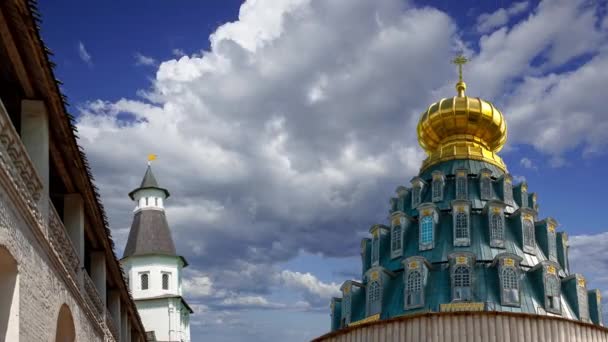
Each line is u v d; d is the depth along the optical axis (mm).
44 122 15883
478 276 39844
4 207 12383
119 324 28766
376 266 42781
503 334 34938
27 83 15289
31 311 14219
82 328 19984
